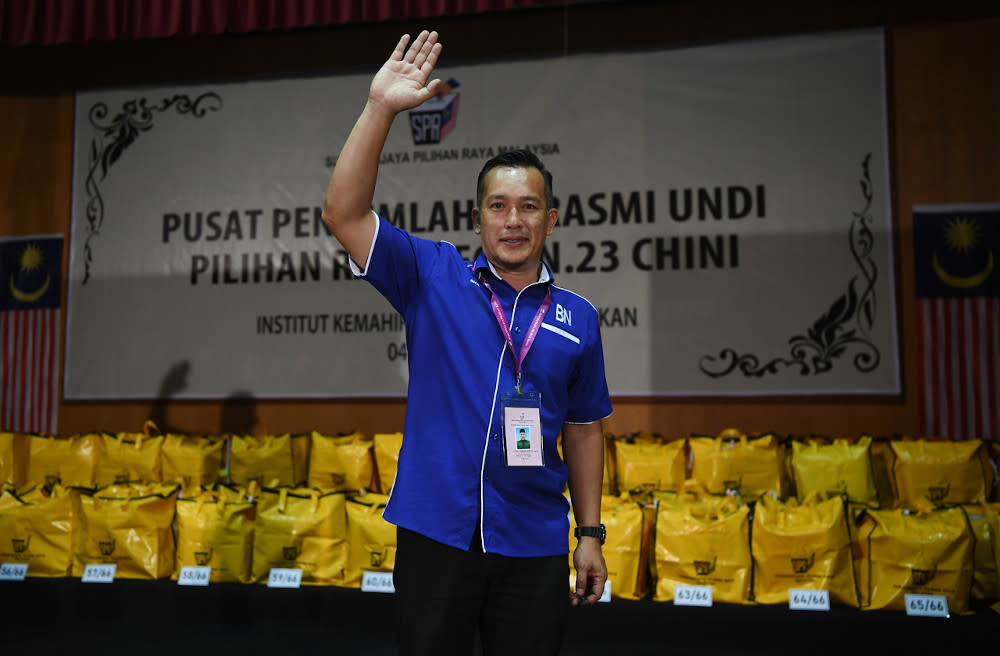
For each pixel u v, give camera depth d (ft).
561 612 4.79
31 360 15.88
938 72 13.42
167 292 15.52
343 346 14.88
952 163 13.28
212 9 13.35
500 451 4.75
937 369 13.05
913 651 8.66
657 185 14.06
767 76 13.91
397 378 14.69
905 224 13.33
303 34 15.62
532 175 5.01
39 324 15.94
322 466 12.22
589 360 5.38
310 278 15.08
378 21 13.25
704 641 9.04
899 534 8.97
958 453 10.81
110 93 16.11
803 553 9.08
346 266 14.99
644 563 9.64
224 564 10.19
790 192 13.65
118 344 15.57
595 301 14.08
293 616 9.83
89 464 12.84
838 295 13.38
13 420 15.81
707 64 14.10
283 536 10.16
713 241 13.82
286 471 12.57
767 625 8.94
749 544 9.34
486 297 5.00
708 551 9.30
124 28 13.55
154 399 15.34
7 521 10.76
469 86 14.79
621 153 14.21
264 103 15.55
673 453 11.62
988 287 13.03
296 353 14.99
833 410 13.30
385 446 12.09
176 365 15.34
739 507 9.64
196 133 15.72
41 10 13.82
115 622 10.18
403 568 4.72
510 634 4.72
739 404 13.56
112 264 15.75
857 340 13.26
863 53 13.64
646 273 13.97
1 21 13.79
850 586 9.00
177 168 15.71
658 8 14.42
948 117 13.34
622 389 13.89
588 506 5.45
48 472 12.87
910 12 13.60
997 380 12.89
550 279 5.29
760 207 13.73
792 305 13.50
